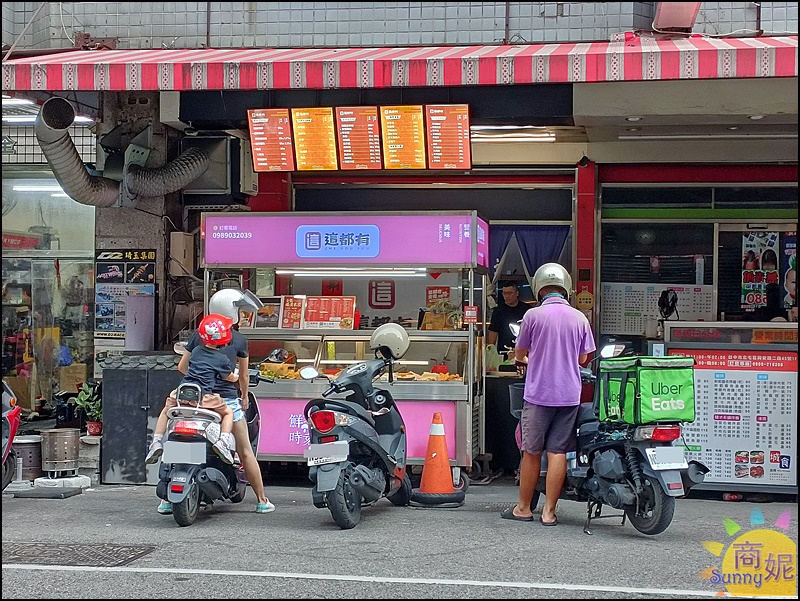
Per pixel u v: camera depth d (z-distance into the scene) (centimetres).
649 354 839
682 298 1174
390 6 1044
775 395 822
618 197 1184
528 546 634
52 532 683
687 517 754
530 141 1152
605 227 1188
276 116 946
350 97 990
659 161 1151
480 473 984
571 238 1185
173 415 698
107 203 988
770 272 1159
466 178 1202
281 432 917
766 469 821
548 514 714
